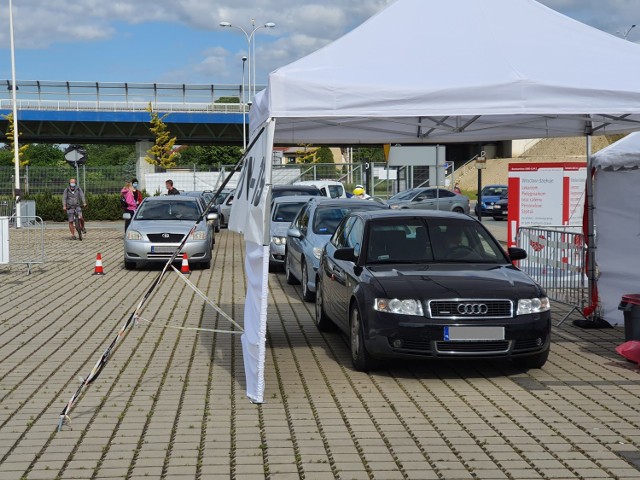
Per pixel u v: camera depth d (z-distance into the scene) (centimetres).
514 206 1656
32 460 586
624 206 1106
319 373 853
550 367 886
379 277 848
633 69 775
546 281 1305
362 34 817
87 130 6341
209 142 7012
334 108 732
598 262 1127
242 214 832
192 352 968
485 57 781
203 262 1916
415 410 712
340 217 1435
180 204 2027
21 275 1789
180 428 659
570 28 844
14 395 772
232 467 568
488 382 817
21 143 6881
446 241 940
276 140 1043
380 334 809
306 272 1344
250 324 782
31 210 2991
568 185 1641
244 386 802
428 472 558
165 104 6128
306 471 559
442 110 734
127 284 1628
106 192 4531
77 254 2311
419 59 780
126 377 841
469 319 800
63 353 965
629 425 669
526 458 588
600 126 1078
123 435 642
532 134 1088
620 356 942
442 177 2512
